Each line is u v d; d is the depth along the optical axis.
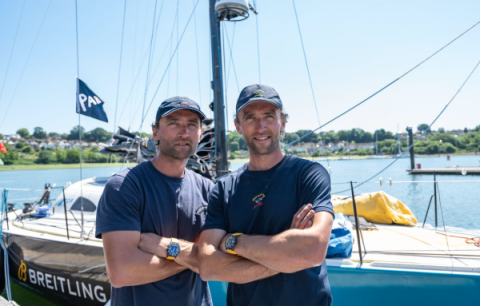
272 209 1.66
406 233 4.27
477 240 3.76
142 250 1.69
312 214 1.53
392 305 3.00
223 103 5.55
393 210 4.95
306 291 1.58
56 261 4.68
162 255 1.70
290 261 1.43
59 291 4.73
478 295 2.76
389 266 3.08
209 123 5.88
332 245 3.30
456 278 2.83
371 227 4.52
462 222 7.66
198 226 1.95
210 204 1.83
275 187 1.69
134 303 1.76
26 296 5.53
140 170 1.87
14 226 5.68
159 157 1.93
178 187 1.93
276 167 1.76
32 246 4.98
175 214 1.88
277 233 1.64
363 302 3.09
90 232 4.82
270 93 1.74
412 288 2.95
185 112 1.89
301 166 1.73
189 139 1.89
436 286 2.88
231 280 1.59
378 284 3.04
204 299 2.04
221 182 1.87
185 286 1.85
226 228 1.77
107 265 1.65
